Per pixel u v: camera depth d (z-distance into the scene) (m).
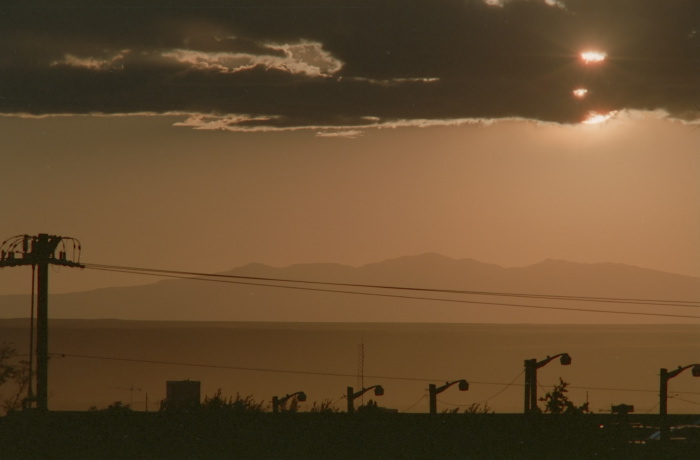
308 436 97.25
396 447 94.69
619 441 98.12
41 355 103.88
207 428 98.56
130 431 96.44
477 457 91.56
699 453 93.94
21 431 95.19
